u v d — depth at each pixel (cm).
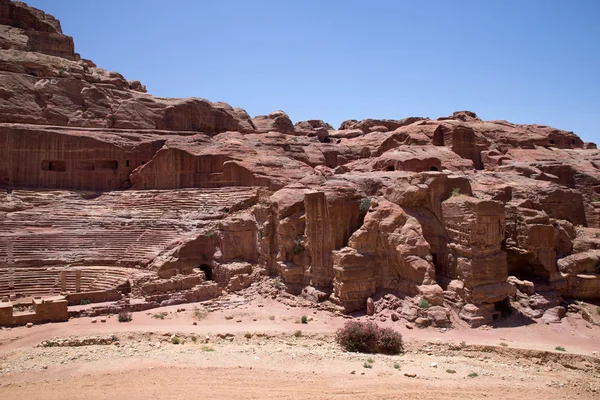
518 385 2034
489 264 3041
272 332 2806
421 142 6144
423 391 1847
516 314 3122
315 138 7756
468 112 8356
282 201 3853
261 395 1741
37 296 3462
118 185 5872
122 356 2289
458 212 3183
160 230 4428
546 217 3494
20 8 7750
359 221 3619
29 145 5556
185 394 1734
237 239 4100
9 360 2248
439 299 3030
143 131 6550
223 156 5475
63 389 1795
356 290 3256
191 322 3042
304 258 3681
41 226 4616
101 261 4097
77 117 6575
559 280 3428
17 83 6356
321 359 2312
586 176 5622
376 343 2570
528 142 6819
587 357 2462
